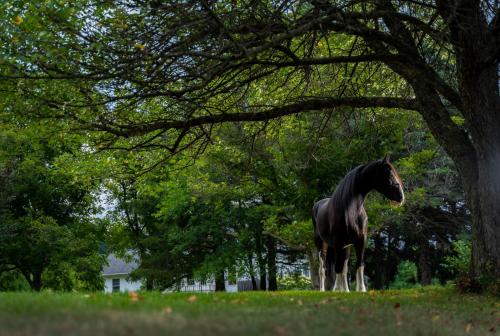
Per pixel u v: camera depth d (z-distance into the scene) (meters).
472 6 11.98
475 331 7.45
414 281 34.62
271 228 24.86
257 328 5.55
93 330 4.75
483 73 12.46
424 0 13.40
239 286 51.97
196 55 10.45
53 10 10.60
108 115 13.66
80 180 22.59
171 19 10.85
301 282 37.41
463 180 13.04
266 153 24.80
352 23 10.79
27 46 10.82
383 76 16.80
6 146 28.19
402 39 12.97
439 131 13.17
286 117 17.41
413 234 29.72
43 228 32.69
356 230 12.99
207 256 33.78
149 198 37.72
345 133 22.41
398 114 18.88
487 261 12.39
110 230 40.88
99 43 10.28
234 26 11.05
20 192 34.88
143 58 10.65
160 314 5.95
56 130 14.62
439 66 14.05
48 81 12.55
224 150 23.44
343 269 13.40
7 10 11.98
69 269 35.16
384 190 12.81
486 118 12.43
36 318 5.34
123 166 20.81
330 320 6.75
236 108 15.50
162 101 15.31
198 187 26.03
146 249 40.09
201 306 7.31
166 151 18.44
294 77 16.16
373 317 7.46
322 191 26.09
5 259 34.19
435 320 7.86
